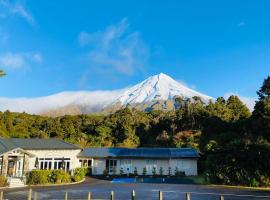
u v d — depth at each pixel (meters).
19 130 86.81
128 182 40.38
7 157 42.16
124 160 52.75
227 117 74.75
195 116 82.88
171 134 80.88
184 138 73.88
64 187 34.12
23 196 26.83
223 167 35.28
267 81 60.62
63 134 86.38
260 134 50.66
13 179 37.00
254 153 33.66
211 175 36.41
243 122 63.31
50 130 87.69
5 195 27.52
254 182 32.72
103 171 52.06
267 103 55.12
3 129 84.38
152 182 40.22
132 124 87.00
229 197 24.58
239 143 35.12
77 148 51.84
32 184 36.94
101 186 35.09
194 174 50.91
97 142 78.25
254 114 58.53
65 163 50.34
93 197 26.03
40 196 26.83
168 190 30.33
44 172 37.94
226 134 61.06
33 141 51.22
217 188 31.48
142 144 79.75
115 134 83.81
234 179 34.31
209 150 51.72
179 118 84.62
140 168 52.12
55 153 49.91
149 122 88.25
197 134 74.62
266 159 33.06
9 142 47.66
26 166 45.00
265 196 25.00
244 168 33.94
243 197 24.50
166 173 51.41
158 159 52.03
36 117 105.50
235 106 84.00
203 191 29.00
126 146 75.19
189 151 53.56
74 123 89.69
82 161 53.75
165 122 86.50
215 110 79.12
